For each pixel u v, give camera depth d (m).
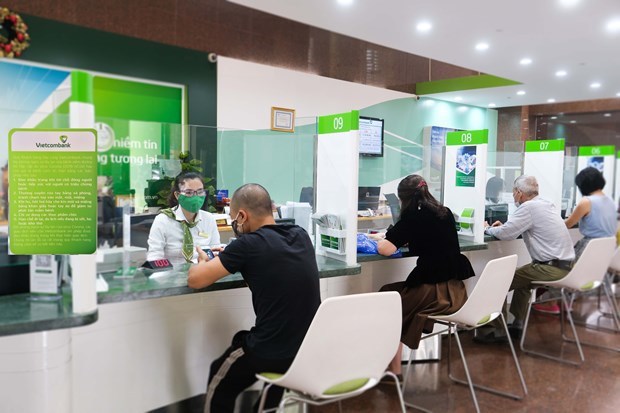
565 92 6.63
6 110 1.63
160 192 2.27
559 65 5.14
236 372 1.85
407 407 2.68
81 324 1.51
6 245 1.70
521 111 8.27
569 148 5.34
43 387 1.73
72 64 4.22
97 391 2.03
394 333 1.67
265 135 3.21
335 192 2.59
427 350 3.35
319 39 5.93
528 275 3.56
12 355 1.70
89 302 1.54
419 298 2.66
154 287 1.83
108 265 1.86
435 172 3.70
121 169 1.90
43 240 1.53
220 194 3.07
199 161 2.51
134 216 2.13
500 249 3.96
